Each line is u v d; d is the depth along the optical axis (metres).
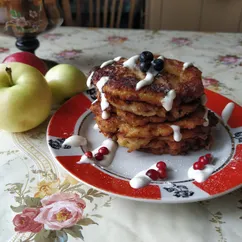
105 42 0.55
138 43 0.55
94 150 0.30
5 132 0.34
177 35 0.58
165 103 0.27
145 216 0.24
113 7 0.72
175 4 0.81
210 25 0.83
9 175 0.28
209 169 0.27
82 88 0.39
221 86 0.43
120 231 0.23
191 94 0.28
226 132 0.32
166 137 0.29
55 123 0.33
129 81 0.29
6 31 0.46
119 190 0.24
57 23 0.48
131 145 0.29
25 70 0.34
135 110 0.28
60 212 0.24
